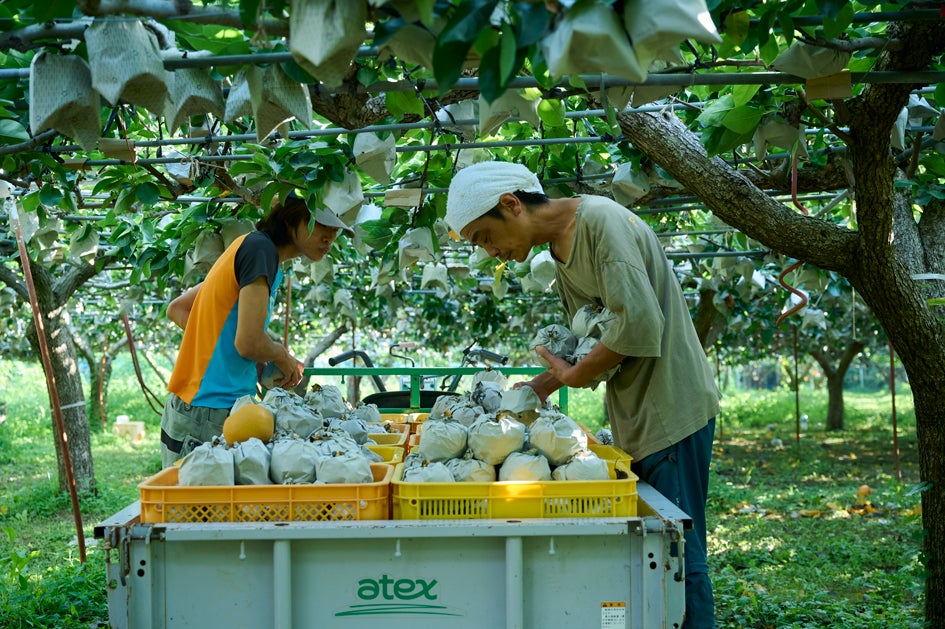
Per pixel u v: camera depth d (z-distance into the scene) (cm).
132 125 446
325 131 388
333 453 295
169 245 598
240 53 277
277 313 1381
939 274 442
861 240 398
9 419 2062
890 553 749
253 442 294
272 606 261
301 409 351
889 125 350
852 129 356
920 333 414
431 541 262
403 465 318
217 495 272
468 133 433
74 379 984
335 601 262
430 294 1099
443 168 487
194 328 400
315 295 988
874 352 2308
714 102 384
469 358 639
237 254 392
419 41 229
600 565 263
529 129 503
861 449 1744
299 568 261
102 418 1945
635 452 342
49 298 932
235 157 407
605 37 209
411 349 704
